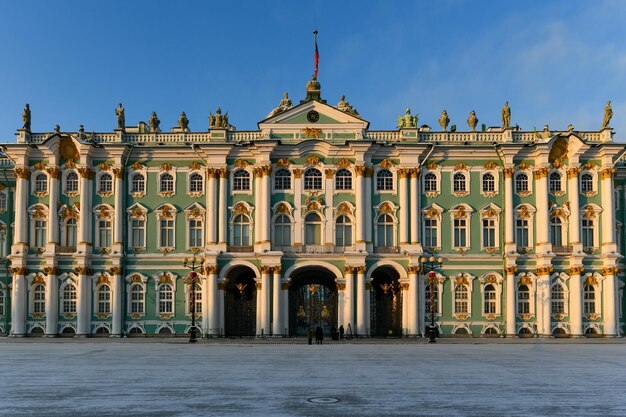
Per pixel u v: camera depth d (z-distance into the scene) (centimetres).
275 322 6744
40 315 7019
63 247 7012
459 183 7106
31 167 7144
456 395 2347
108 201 7081
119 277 6969
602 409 2070
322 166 7038
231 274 7100
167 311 7019
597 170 7075
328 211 6981
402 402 2194
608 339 6575
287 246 6925
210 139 7150
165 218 7094
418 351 4738
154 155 7131
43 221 7106
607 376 2942
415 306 6806
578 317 6831
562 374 3025
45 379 2834
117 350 4856
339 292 6825
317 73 7319
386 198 7025
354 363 3638
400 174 7012
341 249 6906
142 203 7112
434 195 7069
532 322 6925
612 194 7025
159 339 6544
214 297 6788
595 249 7019
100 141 7181
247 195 7031
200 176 7125
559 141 7000
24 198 7062
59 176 7100
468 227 7044
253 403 2173
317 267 6969
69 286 7025
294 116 7106
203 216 7062
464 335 6925
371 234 6962
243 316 6944
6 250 7294
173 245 7056
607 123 7156
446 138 7200
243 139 7156
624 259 7269
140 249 7062
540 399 2259
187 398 2281
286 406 2116
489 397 2302
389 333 6931
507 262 6912
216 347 5309
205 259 6844
